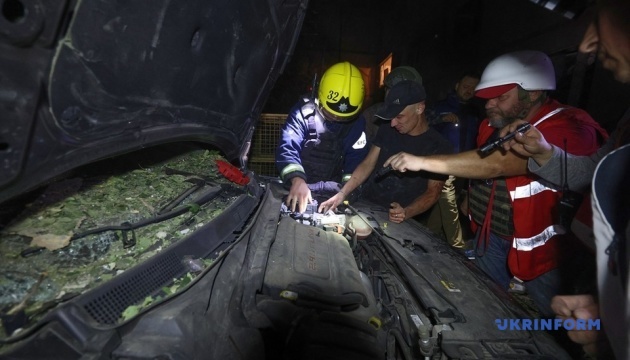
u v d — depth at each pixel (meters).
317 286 1.11
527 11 4.71
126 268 0.90
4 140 0.54
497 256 2.15
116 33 0.68
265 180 2.41
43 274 0.79
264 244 1.25
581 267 1.71
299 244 1.38
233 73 1.28
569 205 1.45
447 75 7.91
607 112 3.22
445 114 2.92
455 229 3.06
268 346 0.94
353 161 2.44
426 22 9.09
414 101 2.04
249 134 1.86
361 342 0.89
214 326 0.82
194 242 1.06
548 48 4.07
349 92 2.05
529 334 1.08
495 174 1.62
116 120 0.77
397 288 1.35
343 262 1.32
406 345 1.06
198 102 1.12
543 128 1.63
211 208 1.33
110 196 1.17
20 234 0.88
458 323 1.10
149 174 1.41
